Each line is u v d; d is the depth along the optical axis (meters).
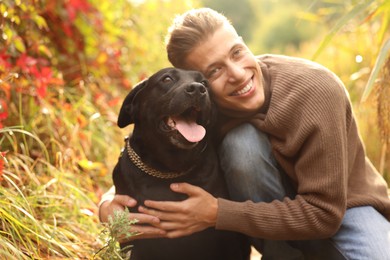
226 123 2.97
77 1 4.24
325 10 5.14
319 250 2.87
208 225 2.69
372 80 2.93
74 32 4.48
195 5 6.36
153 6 5.75
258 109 2.84
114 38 5.04
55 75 4.20
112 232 2.48
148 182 2.84
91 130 4.11
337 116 2.60
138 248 2.90
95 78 4.73
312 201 2.60
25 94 3.74
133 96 2.93
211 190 2.88
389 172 4.26
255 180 2.83
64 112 3.92
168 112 2.70
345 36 5.34
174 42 2.88
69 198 3.37
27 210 2.99
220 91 2.82
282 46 12.68
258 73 2.81
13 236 2.79
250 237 3.18
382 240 2.66
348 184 2.79
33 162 3.52
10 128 3.37
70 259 2.88
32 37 3.95
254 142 2.82
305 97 2.63
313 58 3.43
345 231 2.76
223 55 2.76
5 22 3.63
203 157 2.87
